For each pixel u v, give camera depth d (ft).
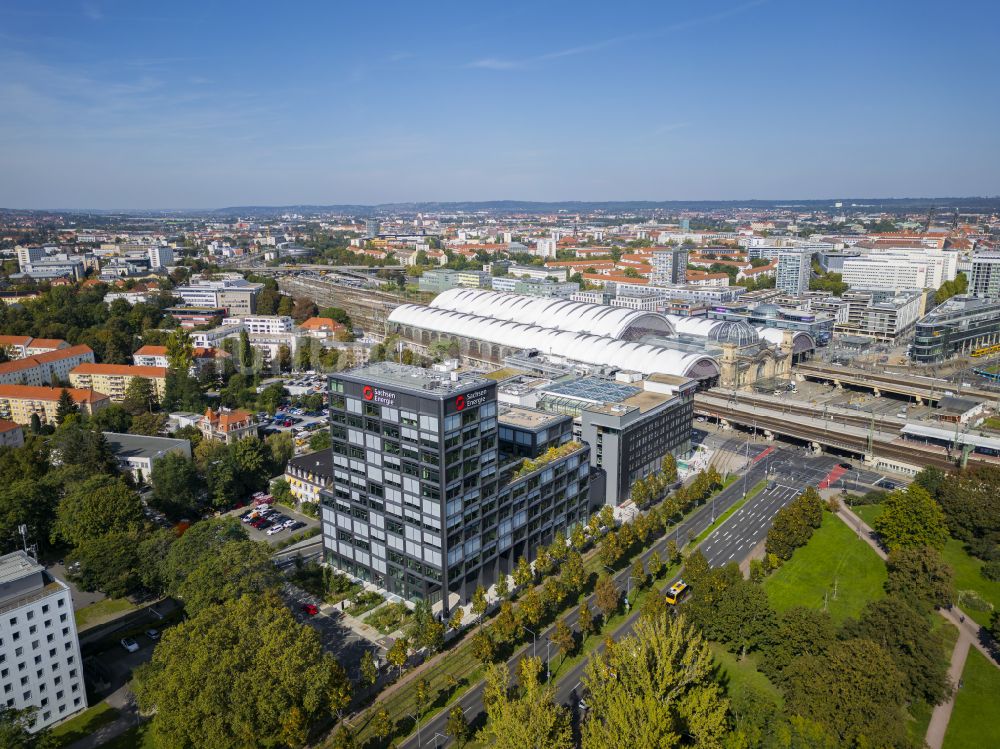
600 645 572.10
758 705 450.71
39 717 486.38
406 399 594.65
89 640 583.17
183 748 438.81
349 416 647.56
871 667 456.04
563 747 399.85
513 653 563.48
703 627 567.18
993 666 547.08
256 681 444.55
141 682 482.28
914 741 437.58
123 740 477.77
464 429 598.75
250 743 431.02
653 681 444.14
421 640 541.75
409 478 610.65
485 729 479.82
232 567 559.38
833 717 441.68
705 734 409.08
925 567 622.95
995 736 474.08
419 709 493.36
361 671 505.66
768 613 547.49
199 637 465.06
